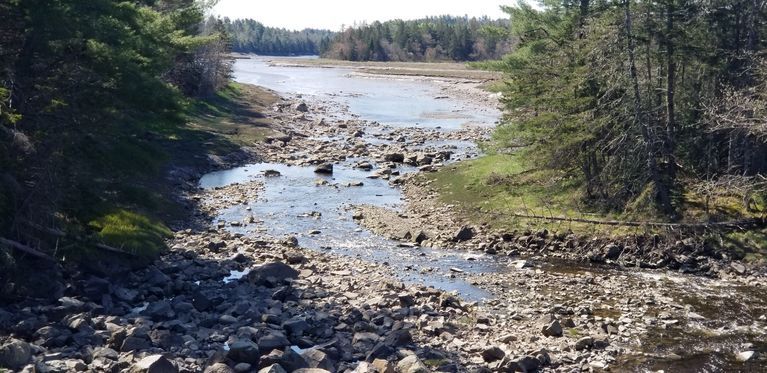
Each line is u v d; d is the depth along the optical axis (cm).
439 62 18438
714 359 1719
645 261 2558
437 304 2058
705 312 2055
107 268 2169
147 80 2416
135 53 2480
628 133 2908
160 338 1598
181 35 4269
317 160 4612
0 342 1486
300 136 5597
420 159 4459
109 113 2291
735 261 2517
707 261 2528
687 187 2966
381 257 2616
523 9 3709
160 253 2439
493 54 17475
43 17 2039
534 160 3172
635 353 1745
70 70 2206
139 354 1493
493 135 3534
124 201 2836
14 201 2047
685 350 1769
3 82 1997
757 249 2564
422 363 1532
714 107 2755
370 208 3359
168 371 1390
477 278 2375
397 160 4609
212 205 3391
